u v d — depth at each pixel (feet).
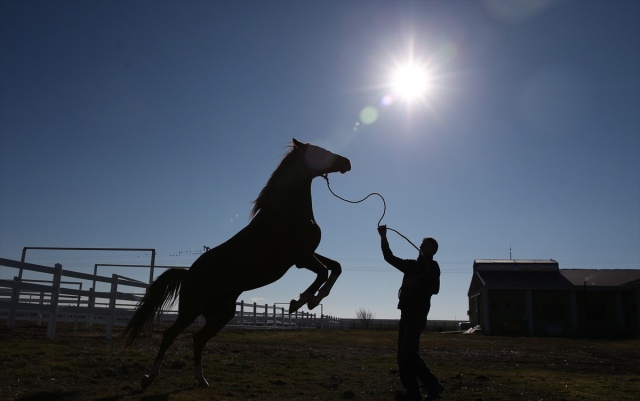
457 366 37.27
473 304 153.99
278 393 22.66
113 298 45.03
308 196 22.18
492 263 138.41
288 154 22.62
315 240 21.61
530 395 23.73
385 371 31.27
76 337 42.98
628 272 136.15
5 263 35.14
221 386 23.44
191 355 34.30
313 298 21.24
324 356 39.50
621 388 26.55
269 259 21.16
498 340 83.05
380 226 21.89
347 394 22.38
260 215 21.72
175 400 19.66
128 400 19.34
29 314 57.26
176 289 23.53
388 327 211.00
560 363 43.47
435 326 213.05
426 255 20.72
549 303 126.11
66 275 40.32
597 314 124.98
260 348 44.24
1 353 28.19
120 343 40.09
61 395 19.61
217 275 21.50
